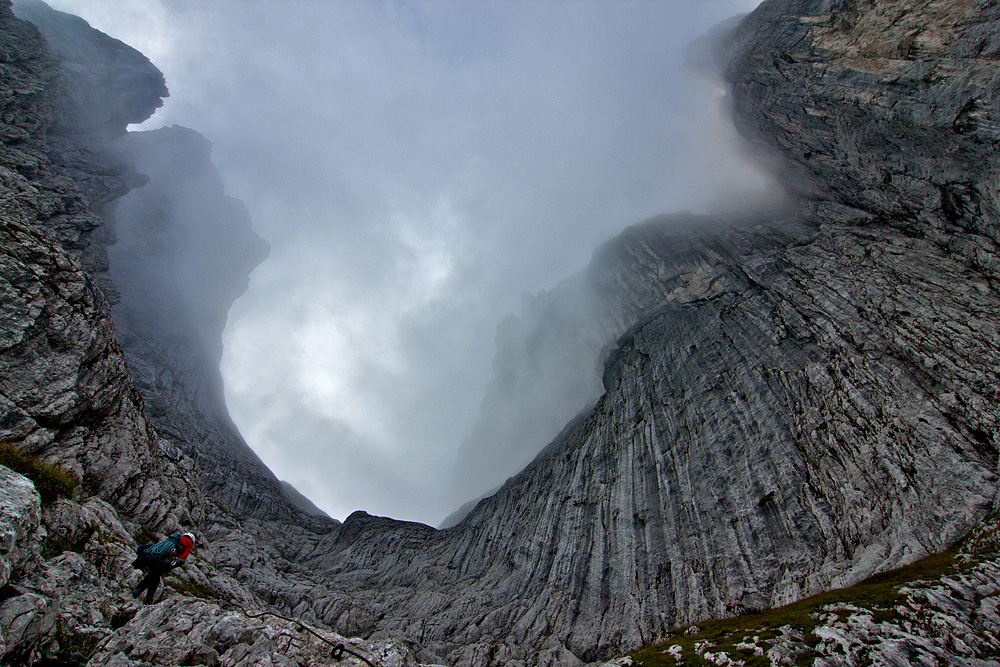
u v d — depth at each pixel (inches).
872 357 1667.1
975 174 1653.5
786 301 2165.4
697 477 1931.6
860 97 1964.8
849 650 889.5
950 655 823.1
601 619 1776.6
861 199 2247.8
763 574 1487.5
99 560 837.8
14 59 2564.0
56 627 525.0
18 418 986.1
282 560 2551.7
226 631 601.3
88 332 1221.1
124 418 1389.0
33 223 1863.9
